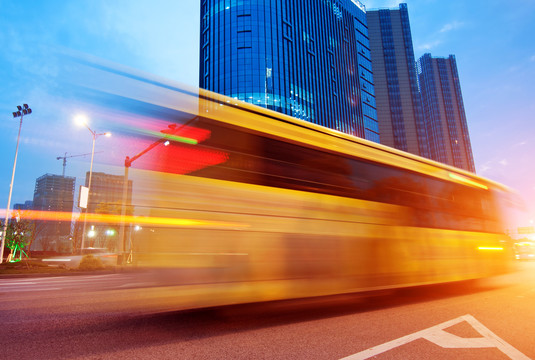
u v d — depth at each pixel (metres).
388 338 4.18
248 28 81.69
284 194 4.97
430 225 7.29
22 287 10.52
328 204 5.45
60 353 3.61
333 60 101.88
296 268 4.84
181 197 4.27
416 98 134.75
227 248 4.36
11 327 4.76
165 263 4.09
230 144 4.70
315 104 90.06
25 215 31.44
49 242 63.81
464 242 8.15
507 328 4.74
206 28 88.06
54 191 98.56
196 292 4.11
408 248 6.58
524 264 19.02
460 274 7.75
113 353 3.60
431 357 3.52
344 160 5.91
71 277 15.02
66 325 4.86
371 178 6.28
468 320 5.14
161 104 4.45
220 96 4.83
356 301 6.83
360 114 110.38
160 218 4.20
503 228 9.96
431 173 7.75
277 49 82.81
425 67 194.25
